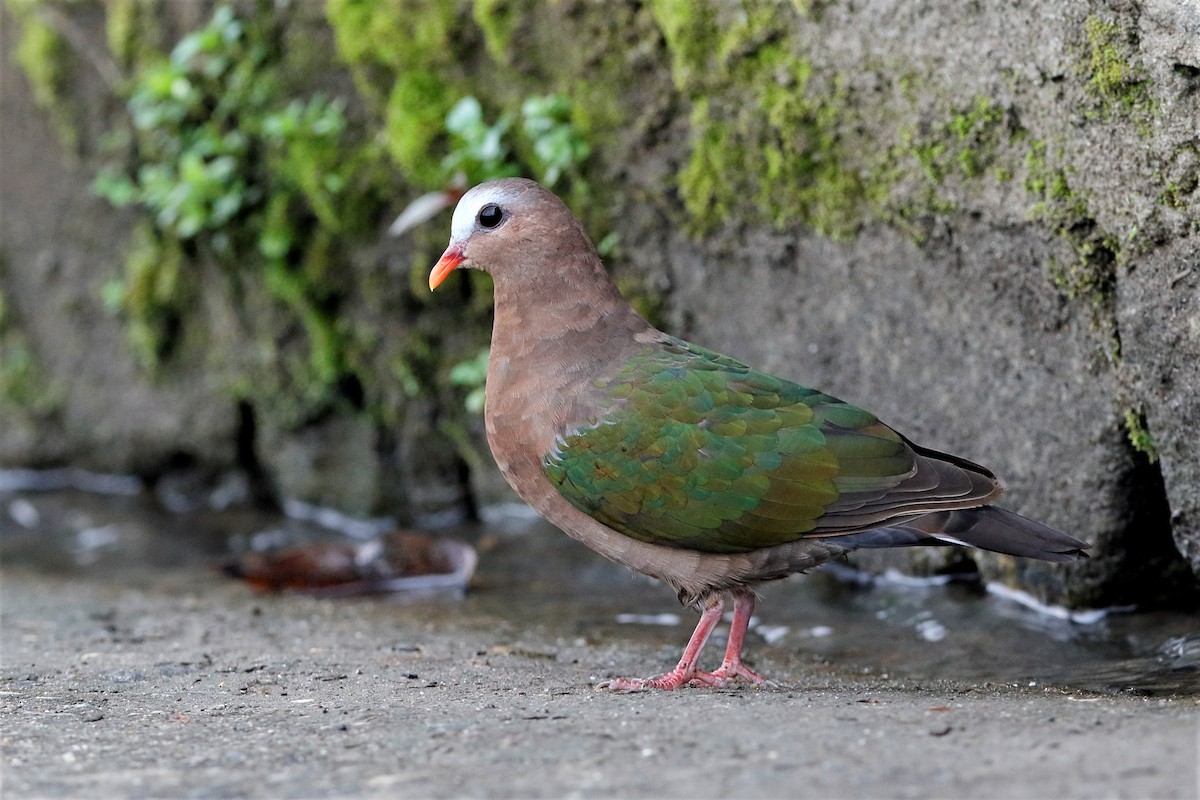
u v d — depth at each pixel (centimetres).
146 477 1698
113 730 711
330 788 595
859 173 1091
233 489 1652
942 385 1095
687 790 564
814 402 866
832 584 1220
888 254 1098
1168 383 913
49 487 1727
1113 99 887
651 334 923
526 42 1269
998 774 564
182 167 1466
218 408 1609
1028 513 1055
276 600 1241
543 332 908
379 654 981
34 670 910
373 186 1406
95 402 1689
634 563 900
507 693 808
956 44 984
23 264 1691
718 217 1199
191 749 667
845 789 555
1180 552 961
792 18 1093
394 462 1536
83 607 1209
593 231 1286
